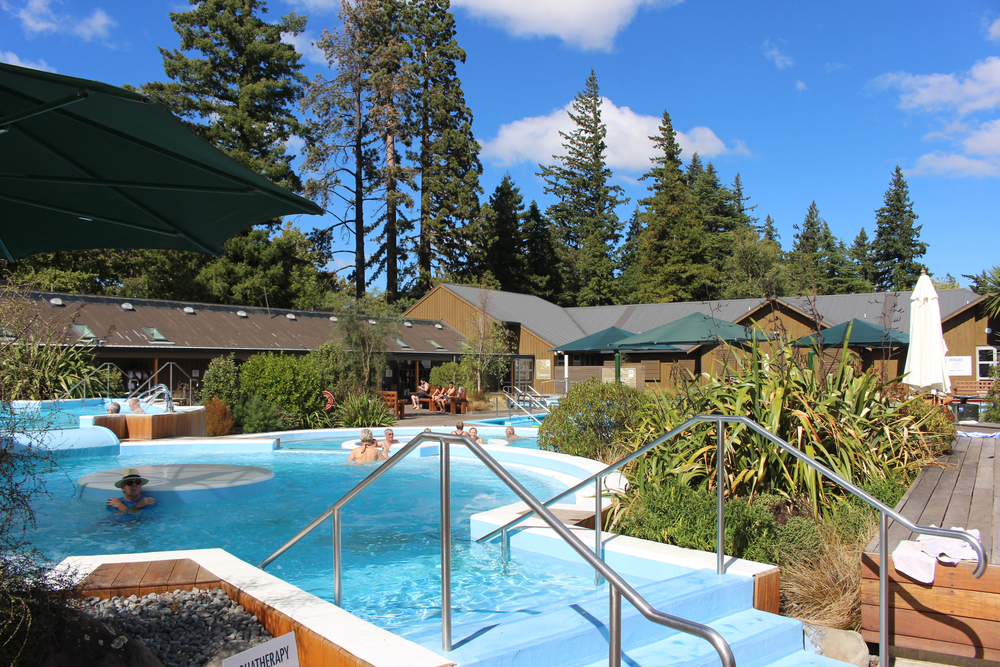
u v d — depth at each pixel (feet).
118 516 27.22
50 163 11.04
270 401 60.13
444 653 10.79
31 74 8.07
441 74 164.04
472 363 104.37
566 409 38.65
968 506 18.02
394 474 38.24
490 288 147.84
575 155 212.84
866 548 14.82
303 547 22.41
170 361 80.18
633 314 139.74
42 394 51.70
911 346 47.26
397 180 154.20
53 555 21.24
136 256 116.26
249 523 26.17
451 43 164.04
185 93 132.16
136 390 65.67
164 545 22.85
